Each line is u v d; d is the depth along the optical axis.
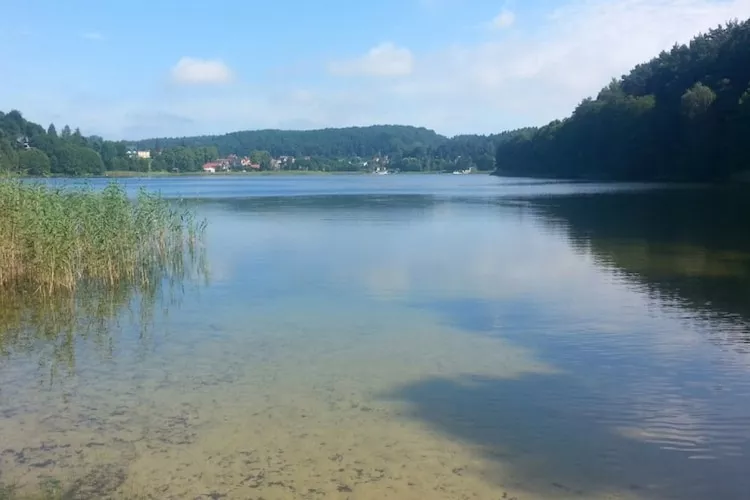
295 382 12.56
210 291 21.59
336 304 19.44
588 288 21.05
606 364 13.41
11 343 15.47
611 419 10.65
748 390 11.81
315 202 70.56
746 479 8.71
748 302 18.56
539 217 47.44
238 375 13.00
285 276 24.27
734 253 27.69
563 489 8.48
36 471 9.02
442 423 10.56
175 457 9.41
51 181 28.77
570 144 135.12
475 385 12.31
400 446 9.73
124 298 20.53
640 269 24.28
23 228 21.77
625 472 8.91
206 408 11.26
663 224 39.81
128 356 14.39
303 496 8.31
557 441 9.87
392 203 67.69
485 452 9.53
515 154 177.88
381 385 12.36
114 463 9.25
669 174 99.94
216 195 87.06
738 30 103.75
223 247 32.69
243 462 9.25
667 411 10.93
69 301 20.09
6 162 27.30
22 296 20.75
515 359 13.88
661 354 13.96
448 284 22.23
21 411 11.20
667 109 99.81
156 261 27.33
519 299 19.64
